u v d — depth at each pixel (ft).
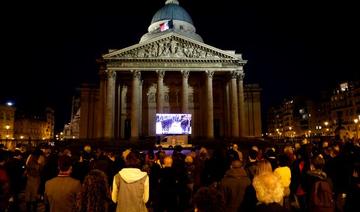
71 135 544.62
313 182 38.52
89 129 307.58
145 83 291.38
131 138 247.50
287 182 44.50
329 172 56.08
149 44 257.55
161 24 347.97
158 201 53.93
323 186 37.11
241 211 36.94
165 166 54.85
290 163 59.98
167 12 375.86
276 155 67.87
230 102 261.24
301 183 51.98
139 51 257.14
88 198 29.04
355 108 406.21
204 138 254.06
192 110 290.97
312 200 37.37
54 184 33.50
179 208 53.67
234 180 39.22
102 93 266.98
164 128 191.83
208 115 255.09
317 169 39.86
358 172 37.55
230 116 262.47
